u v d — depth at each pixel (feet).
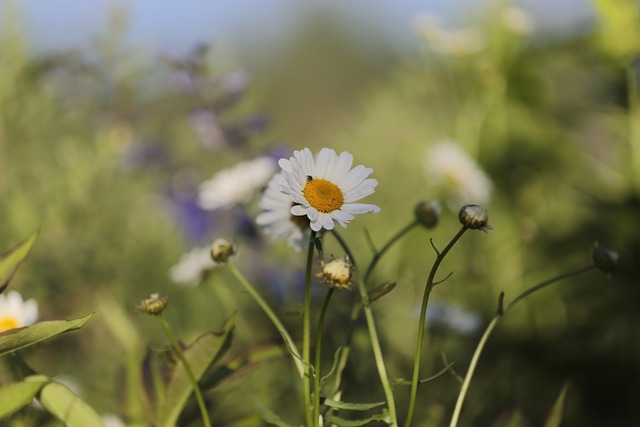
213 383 2.35
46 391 2.20
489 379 3.23
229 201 3.08
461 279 3.79
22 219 3.44
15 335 2.07
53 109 3.88
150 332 3.49
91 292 3.58
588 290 3.78
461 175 4.04
